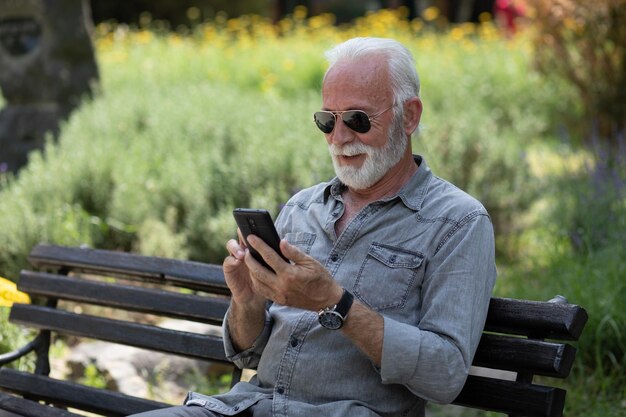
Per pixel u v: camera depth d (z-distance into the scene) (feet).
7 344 22.52
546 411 12.59
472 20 95.45
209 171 30.96
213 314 15.85
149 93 42.47
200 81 56.08
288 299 12.44
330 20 92.99
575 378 21.26
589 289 22.59
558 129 47.62
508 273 27.94
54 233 27.09
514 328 13.23
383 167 13.60
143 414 13.21
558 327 12.75
